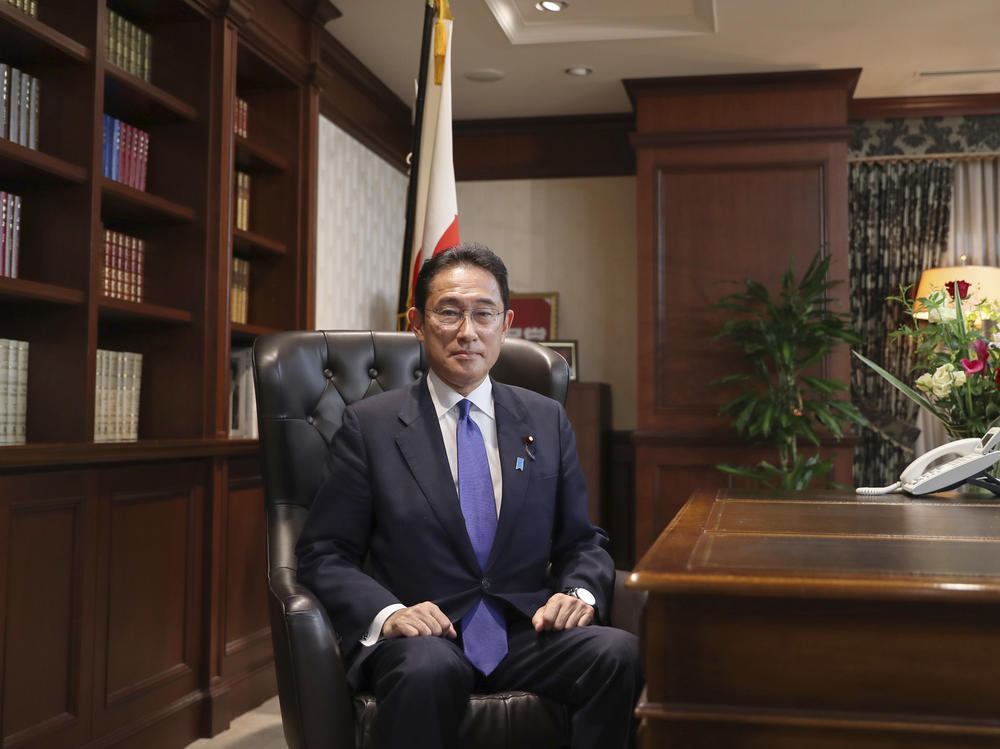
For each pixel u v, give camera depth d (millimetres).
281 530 2076
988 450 2158
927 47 4746
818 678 1071
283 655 1700
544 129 6023
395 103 5496
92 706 2613
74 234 2664
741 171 5191
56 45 2545
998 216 5590
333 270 4734
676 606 1105
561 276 6020
